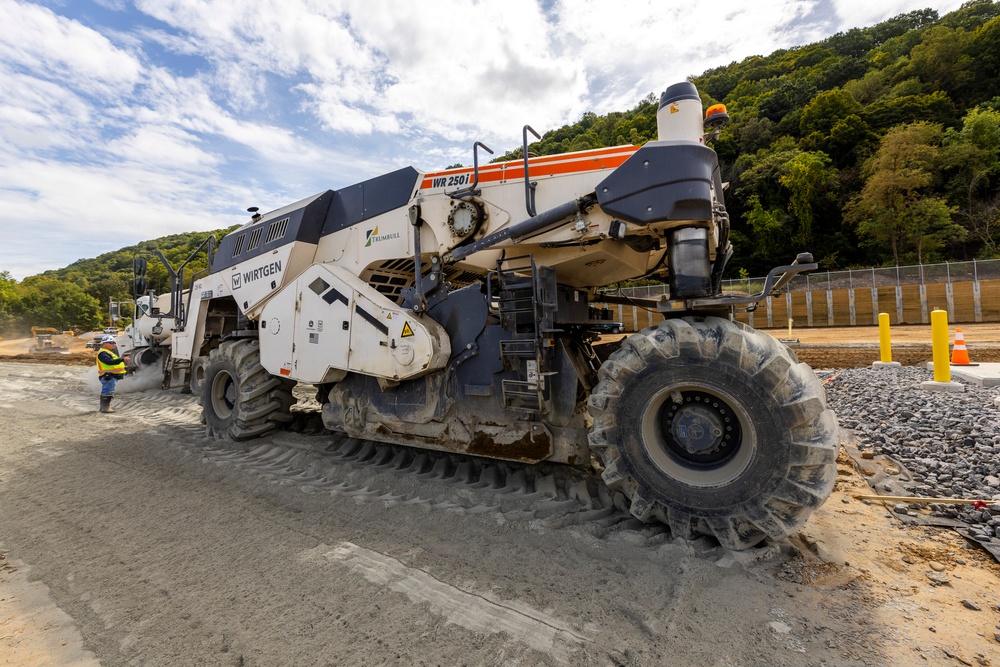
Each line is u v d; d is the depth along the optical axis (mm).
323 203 4648
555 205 3379
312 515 3227
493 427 3436
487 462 3891
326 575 2434
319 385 4719
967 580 2266
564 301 3789
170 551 2793
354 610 2125
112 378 7758
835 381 7262
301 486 3760
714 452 2662
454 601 2168
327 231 4625
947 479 3457
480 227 3650
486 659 1785
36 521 3363
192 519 3246
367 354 3820
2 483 4238
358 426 4086
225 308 6242
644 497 2707
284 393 5156
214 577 2473
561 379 3256
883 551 2549
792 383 2361
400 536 2854
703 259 2869
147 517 3316
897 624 1936
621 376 2771
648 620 1967
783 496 2352
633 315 21359
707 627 1925
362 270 4309
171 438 5484
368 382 4035
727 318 3047
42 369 14922
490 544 2705
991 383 6074
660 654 1782
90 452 5117
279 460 4465
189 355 6141
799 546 2570
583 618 2018
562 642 1864
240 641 1940
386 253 4160
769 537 2473
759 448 2416
